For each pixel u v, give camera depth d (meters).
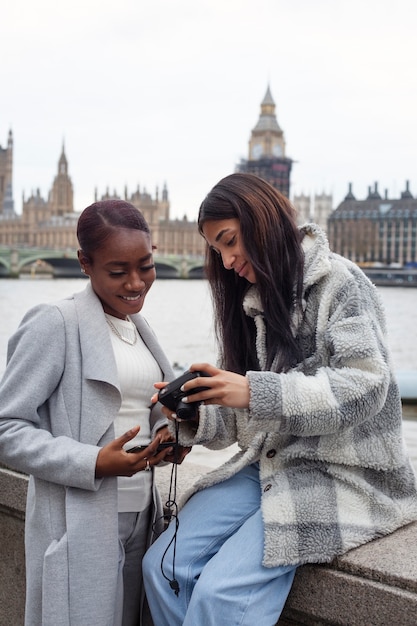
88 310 2.46
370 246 133.88
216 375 2.28
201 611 2.19
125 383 2.50
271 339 2.44
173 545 2.40
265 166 151.25
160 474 3.32
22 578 3.15
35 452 2.32
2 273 95.62
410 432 7.57
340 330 2.28
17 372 2.38
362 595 2.22
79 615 2.29
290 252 2.38
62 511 2.37
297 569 2.34
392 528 2.38
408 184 143.75
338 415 2.18
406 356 26.66
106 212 2.39
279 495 2.29
